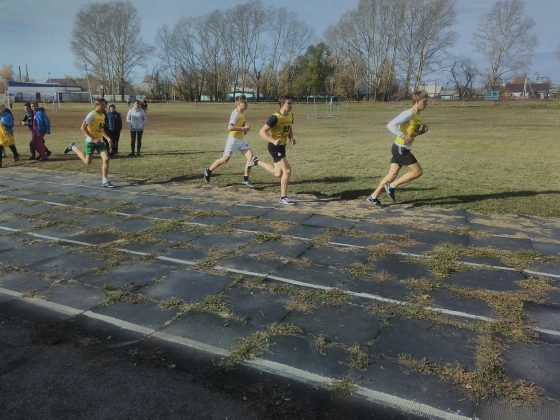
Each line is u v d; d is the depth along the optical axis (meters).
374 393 3.04
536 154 14.84
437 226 6.68
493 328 3.85
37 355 3.49
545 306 4.25
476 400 2.97
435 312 4.12
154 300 4.38
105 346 3.61
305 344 3.62
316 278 4.86
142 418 2.84
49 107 67.31
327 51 84.19
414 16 74.94
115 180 10.27
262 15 92.19
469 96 79.75
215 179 10.25
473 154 14.84
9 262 5.36
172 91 103.06
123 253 5.64
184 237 6.23
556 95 74.75
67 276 4.96
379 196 8.57
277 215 7.29
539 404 2.94
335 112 53.16
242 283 4.75
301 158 13.77
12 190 9.28
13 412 2.90
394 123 7.23
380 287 4.64
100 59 94.56
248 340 3.67
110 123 13.94
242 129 9.29
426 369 3.29
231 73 96.12
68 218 7.20
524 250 5.69
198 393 3.05
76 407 2.94
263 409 2.90
